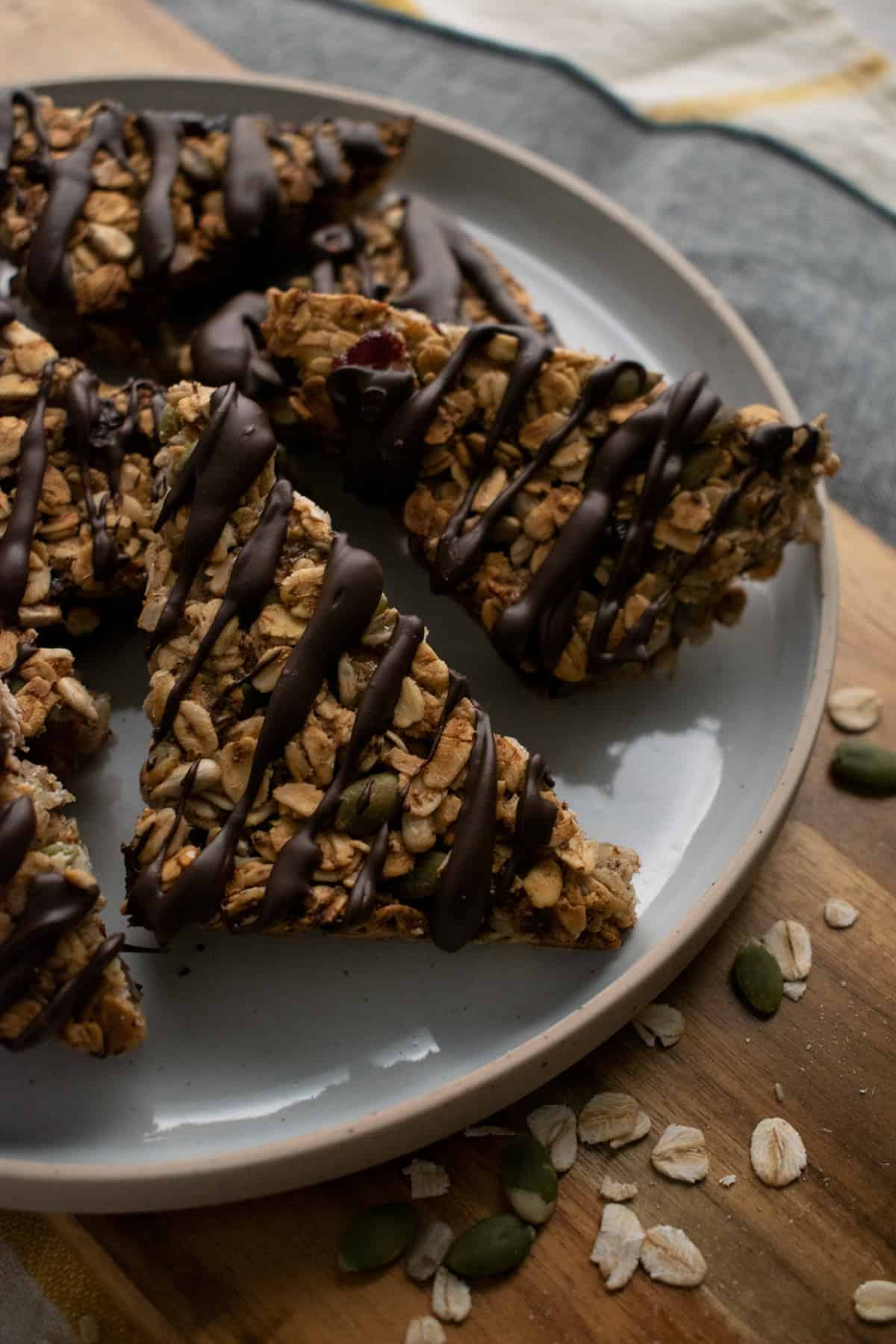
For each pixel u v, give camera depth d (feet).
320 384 1.17
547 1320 0.99
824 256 1.47
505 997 1.06
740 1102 1.06
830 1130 1.05
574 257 1.39
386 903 1.03
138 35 1.52
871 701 1.21
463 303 1.29
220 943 1.08
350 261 1.30
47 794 1.03
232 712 1.05
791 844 1.15
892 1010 1.09
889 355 1.41
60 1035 1.00
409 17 1.61
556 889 1.04
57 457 1.15
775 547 1.17
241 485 1.08
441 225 1.33
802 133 1.54
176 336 1.31
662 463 1.13
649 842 1.13
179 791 1.04
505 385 1.16
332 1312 0.99
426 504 1.16
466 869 1.03
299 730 1.04
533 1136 1.03
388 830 1.04
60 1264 1.03
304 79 1.59
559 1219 1.02
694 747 1.17
